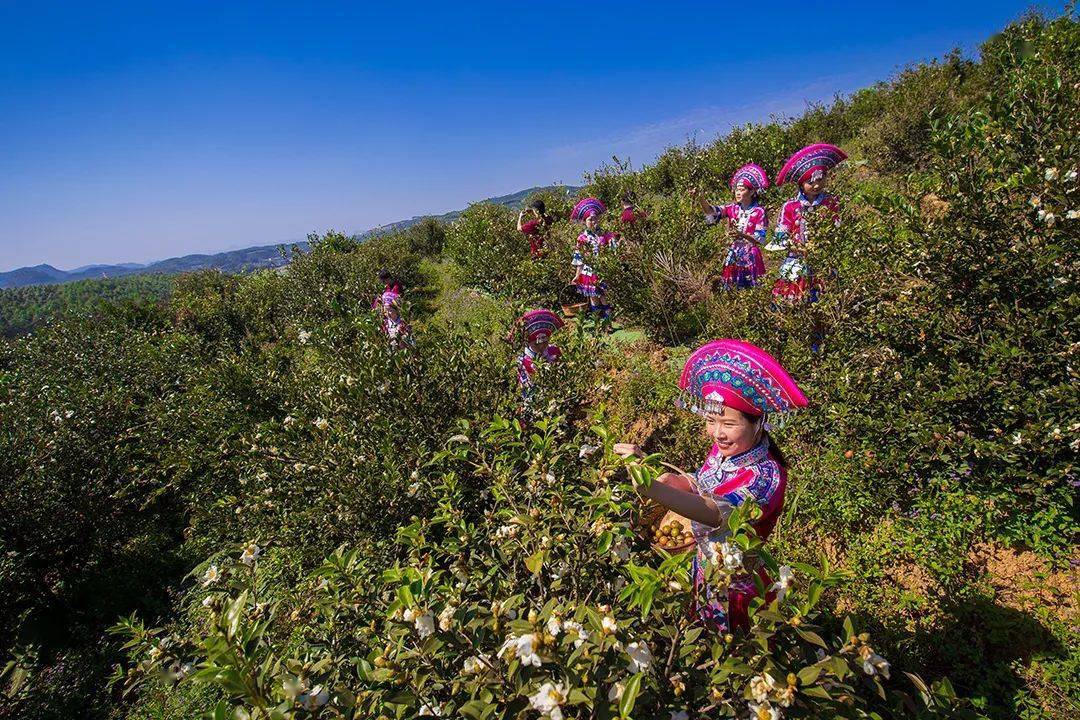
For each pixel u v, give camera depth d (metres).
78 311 12.06
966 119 3.68
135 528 5.19
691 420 4.49
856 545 3.21
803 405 1.74
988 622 2.65
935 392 3.39
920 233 3.69
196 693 3.33
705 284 6.53
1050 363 3.20
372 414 3.84
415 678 1.50
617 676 1.47
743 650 1.56
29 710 3.59
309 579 2.61
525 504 2.36
